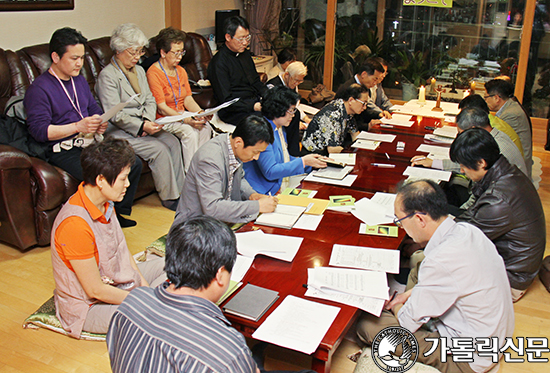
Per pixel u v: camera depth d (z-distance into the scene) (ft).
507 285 6.11
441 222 6.02
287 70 13.76
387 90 22.11
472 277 5.77
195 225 4.09
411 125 13.97
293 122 11.58
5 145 9.34
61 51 10.05
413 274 7.35
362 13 21.39
